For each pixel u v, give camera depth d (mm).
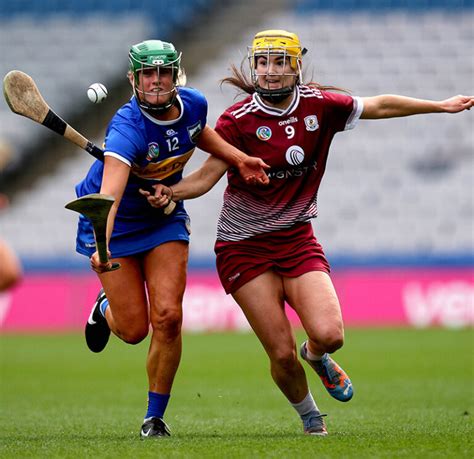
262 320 22500
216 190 78812
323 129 23281
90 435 23516
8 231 80000
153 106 21766
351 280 66812
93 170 24266
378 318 66125
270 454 18641
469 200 76500
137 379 42562
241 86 23531
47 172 82625
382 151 79875
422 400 32875
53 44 89750
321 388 37719
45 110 21797
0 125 84125
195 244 77188
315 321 21766
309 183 23312
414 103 23781
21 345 59625
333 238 75938
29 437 23094
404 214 76375
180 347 22984
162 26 89375
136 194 23062
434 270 66188
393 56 85062
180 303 22922
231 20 89875
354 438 21547
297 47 22594
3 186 81688
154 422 22953
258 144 22906
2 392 37562
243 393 36156
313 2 89188
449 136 80000
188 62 86875
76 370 46594
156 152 22375
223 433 23734
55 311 69500
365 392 35781
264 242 22938
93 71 87375
